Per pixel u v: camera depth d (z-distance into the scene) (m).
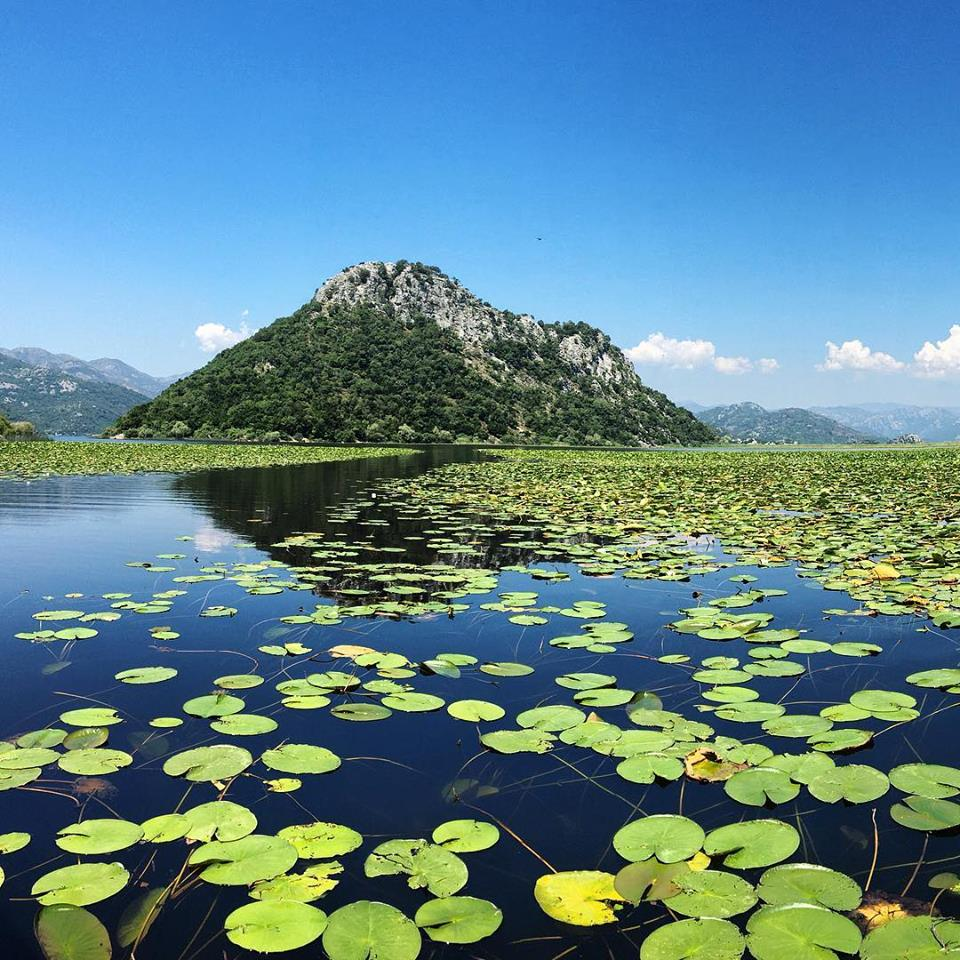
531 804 3.29
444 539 11.08
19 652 5.41
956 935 2.35
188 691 4.66
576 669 5.21
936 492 19.95
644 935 2.44
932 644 5.89
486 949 2.38
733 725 4.22
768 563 9.34
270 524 12.62
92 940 2.35
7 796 3.29
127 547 10.09
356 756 3.75
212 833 2.96
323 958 2.28
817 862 2.84
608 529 12.23
